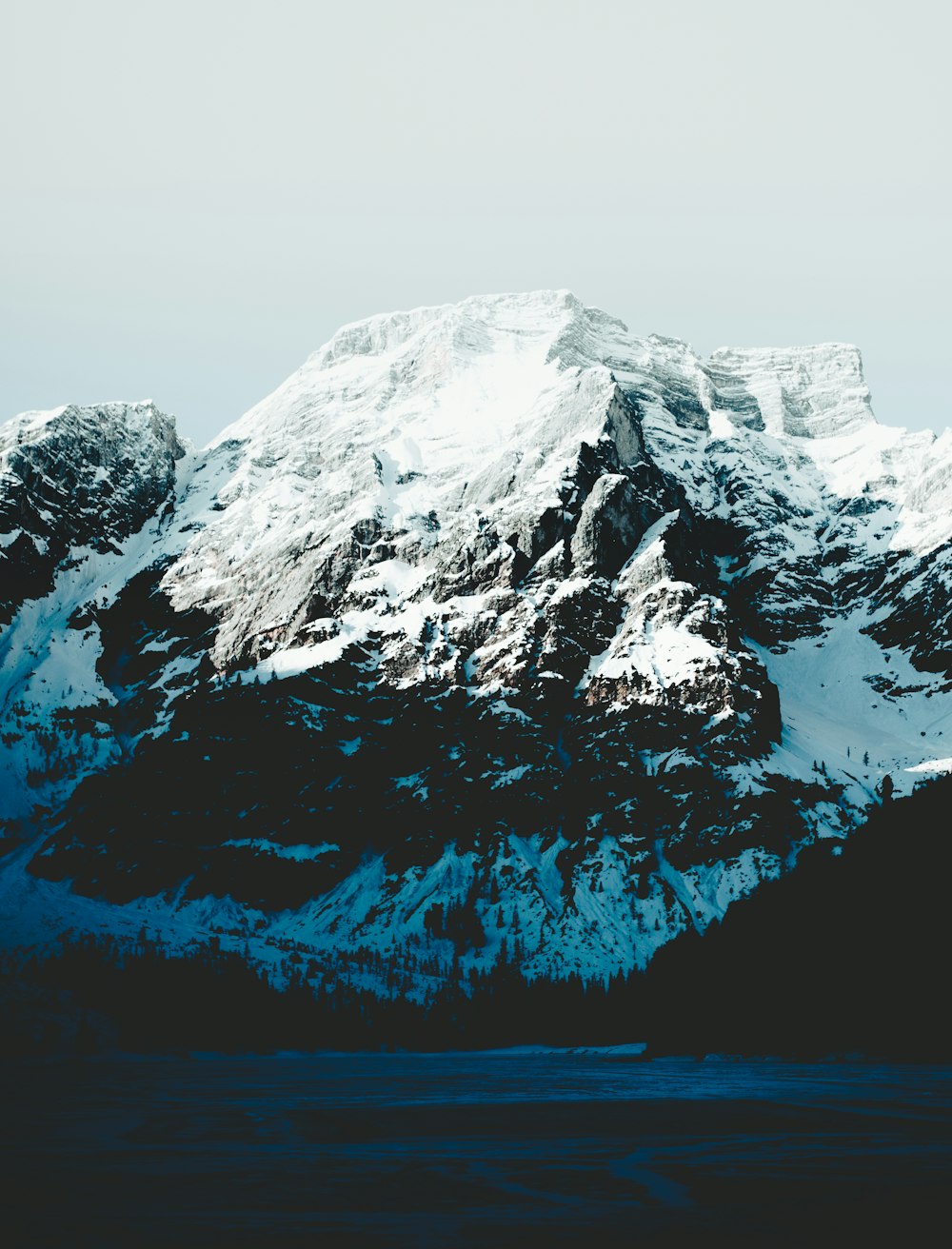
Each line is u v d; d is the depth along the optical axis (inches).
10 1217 3157.0
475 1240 2815.0
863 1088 6845.5
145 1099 7140.8
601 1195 3432.6
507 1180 3732.8
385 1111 6146.7
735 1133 4837.6
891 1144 4426.7
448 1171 3922.2
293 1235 2901.1
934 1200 3302.2
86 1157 4362.7
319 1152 4461.1
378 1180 3752.5
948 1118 5221.5
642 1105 6186.0
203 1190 3567.9
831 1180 3646.7
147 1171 3978.8
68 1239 2871.6
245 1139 4936.0
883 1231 2896.2
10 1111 6309.1
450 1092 7401.6
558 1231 2918.3
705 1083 7618.1
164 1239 2874.0
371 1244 2785.4
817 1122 5123.0
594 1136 4869.6
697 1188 3518.7
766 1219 3043.8
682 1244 2763.3
